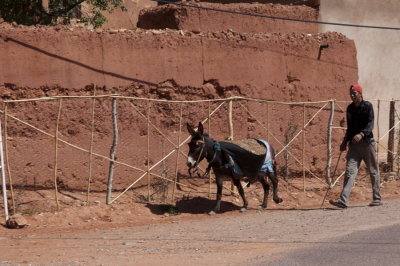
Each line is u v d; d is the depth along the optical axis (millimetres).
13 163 13094
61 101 13414
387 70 25000
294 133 17484
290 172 17328
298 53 17828
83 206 12977
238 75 16438
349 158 13562
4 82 13078
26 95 13328
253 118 16594
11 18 20938
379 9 24719
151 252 9273
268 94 17062
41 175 13430
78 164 13914
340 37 19047
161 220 12852
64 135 13766
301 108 17797
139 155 14789
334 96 18734
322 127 18250
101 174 14219
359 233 10172
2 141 12812
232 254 8945
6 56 13102
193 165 12758
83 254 9172
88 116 14047
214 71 16031
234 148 13266
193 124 15664
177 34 15570
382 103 24812
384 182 18281
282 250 9086
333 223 11672
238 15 20750
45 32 13555
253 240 10148
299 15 22797
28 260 8789
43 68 13508
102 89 14250
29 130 13328
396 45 25109
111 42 14352
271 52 17172
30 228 11609
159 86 15102
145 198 14281
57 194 13250
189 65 15570
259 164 13625
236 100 16328
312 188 16938
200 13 19859
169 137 15312
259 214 13523
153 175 14352
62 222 12180
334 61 18750
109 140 14344
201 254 9023
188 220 12844
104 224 12227
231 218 13000
